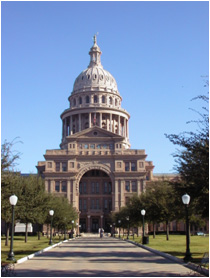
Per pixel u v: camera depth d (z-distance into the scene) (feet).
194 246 144.87
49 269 74.49
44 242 196.24
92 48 559.79
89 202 423.64
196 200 106.93
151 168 433.89
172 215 197.67
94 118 481.87
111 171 399.24
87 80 525.34
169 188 190.80
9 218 146.20
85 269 74.49
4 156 95.96
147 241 163.63
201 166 83.30
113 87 531.50
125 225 280.72
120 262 89.04
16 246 151.64
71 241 228.43
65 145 481.87
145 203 208.13
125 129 514.27
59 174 395.55
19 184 164.14
